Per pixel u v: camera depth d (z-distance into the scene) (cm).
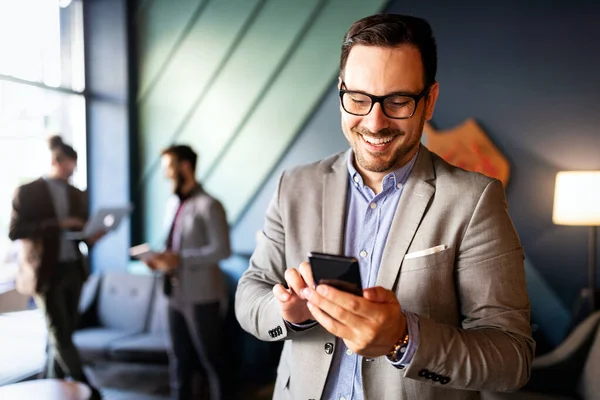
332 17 359
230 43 385
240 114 386
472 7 329
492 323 86
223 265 377
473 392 98
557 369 252
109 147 411
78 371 290
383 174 98
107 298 384
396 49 83
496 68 327
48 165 312
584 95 311
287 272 84
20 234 274
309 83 368
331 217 102
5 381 310
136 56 411
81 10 408
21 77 354
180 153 272
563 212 286
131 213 410
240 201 391
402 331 76
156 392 329
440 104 339
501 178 324
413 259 91
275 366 355
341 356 98
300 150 375
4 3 340
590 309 281
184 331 274
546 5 315
